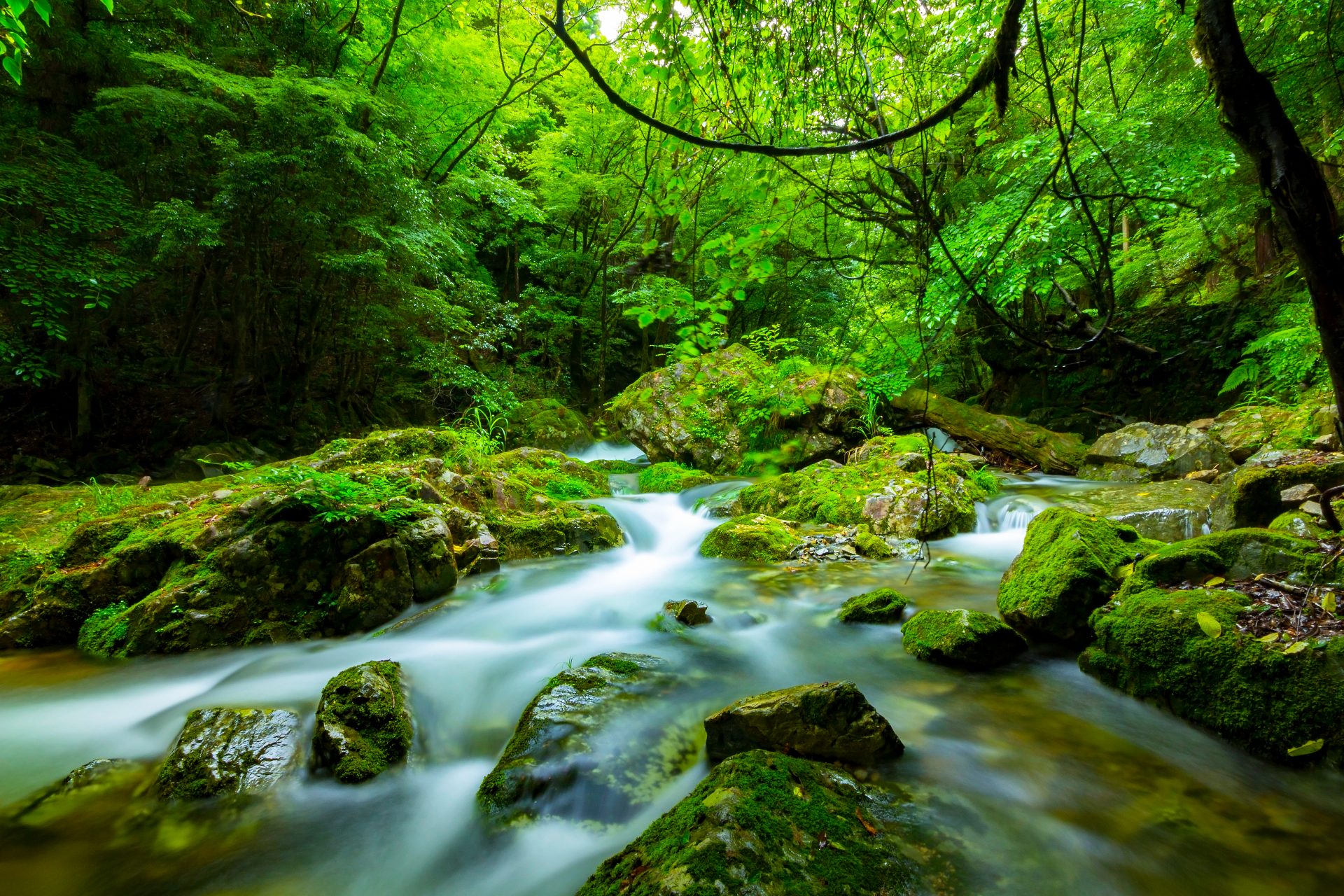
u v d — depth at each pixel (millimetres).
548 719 2926
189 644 4098
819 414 10180
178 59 9375
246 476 6309
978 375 15500
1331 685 2402
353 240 11406
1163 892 1947
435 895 2242
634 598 5086
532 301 18250
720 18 2088
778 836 1945
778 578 5520
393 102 12430
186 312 11672
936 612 3984
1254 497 4367
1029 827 2225
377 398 14570
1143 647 3025
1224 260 11156
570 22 2408
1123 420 11586
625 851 1995
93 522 5055
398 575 4707
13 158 8258
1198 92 5637
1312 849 2096
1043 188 1885
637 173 3076
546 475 8492
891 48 2506
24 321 8836
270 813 2584
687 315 2400
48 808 2576
